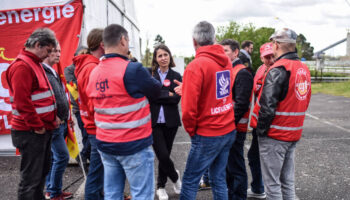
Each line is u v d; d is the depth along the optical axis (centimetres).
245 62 325
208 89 234
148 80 214
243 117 285
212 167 262
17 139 258
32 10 430
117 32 218
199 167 247
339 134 632
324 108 991
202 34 240
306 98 253
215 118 240
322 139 591
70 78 344
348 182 375
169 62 343
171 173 327
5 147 475
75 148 362
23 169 262
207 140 241
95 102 222
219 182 259
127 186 370
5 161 471
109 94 210
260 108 247
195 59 237
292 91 239
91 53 271
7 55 444
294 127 246
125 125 211
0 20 436
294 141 253
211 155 245
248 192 338
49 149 278
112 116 212
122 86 207
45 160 275
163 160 318
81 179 397
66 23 427
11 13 432
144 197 223
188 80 229
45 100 266
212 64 233
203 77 230
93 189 269
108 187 232
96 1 488
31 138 257
